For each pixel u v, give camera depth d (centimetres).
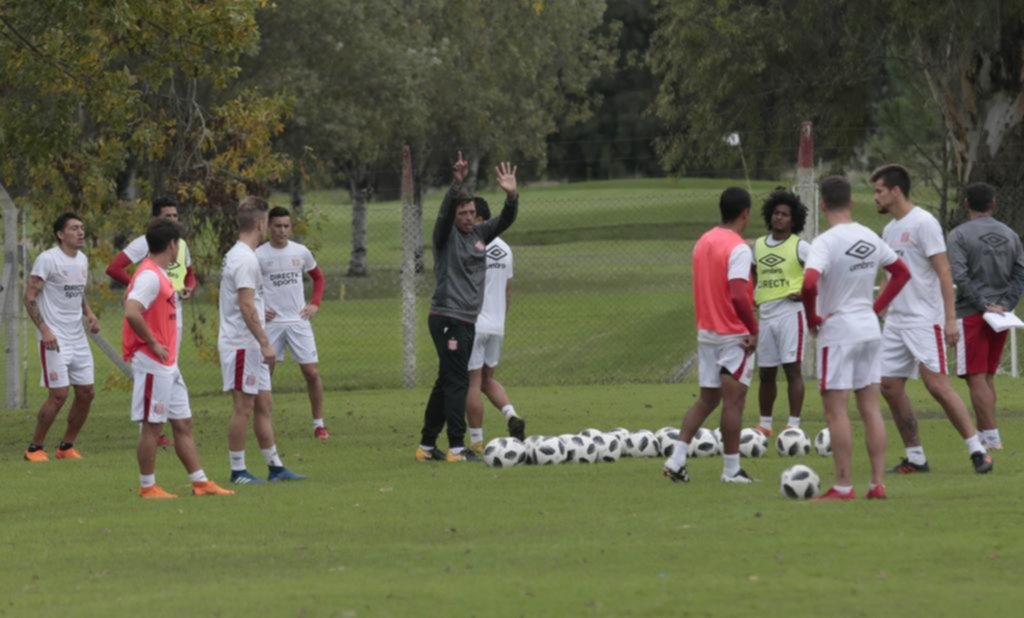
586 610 2594
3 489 4472
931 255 4319
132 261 5634
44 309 5225
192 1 6116
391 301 14525
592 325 11525
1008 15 10850
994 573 2858
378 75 14600
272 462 4538
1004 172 10850
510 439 4794
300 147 14475
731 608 2589
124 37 5947
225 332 4481
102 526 3703
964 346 4825
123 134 7606
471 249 4891
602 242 19712
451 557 3139
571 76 19388
